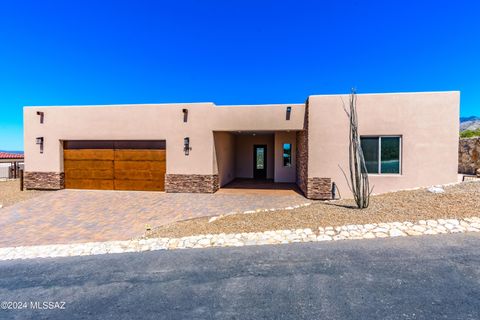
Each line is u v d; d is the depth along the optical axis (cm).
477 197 723
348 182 1167
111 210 1043
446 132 1109
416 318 296
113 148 1439
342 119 1173
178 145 1370
